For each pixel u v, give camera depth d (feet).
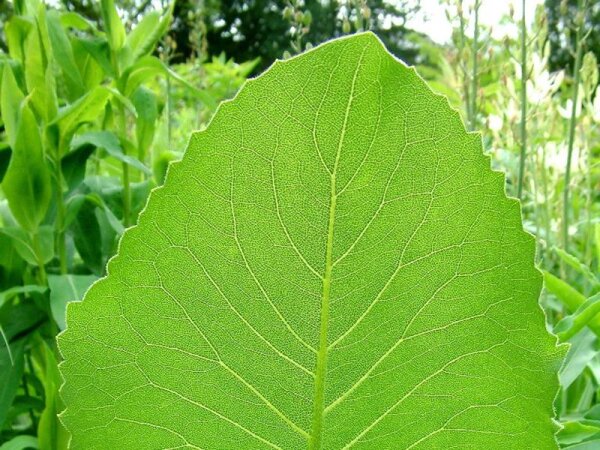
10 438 3.27
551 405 0.89
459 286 0.88
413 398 0.93
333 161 0.83
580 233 4.67
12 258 3.48
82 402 0.90
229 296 0.88
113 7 3.73
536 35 3.22
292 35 3.67
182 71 8.00
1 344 3.07
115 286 0.87
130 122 5.05
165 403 0.93
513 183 3.69
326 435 0.95
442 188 0.84
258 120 0.82
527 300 0.86
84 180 3.92
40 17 3.29
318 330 0.90
